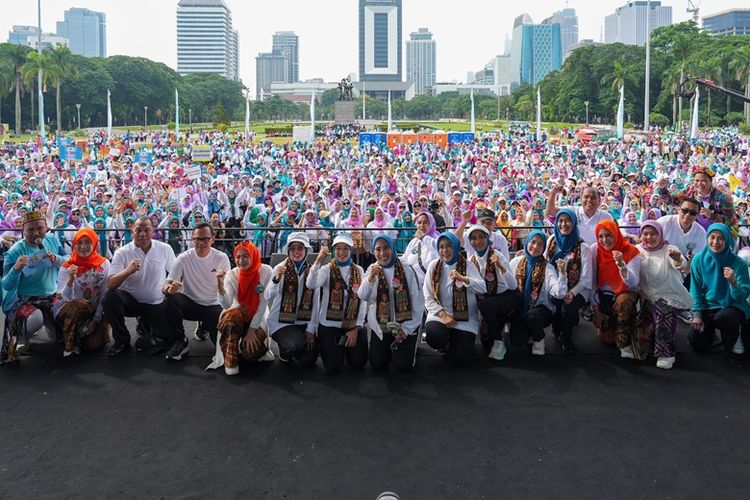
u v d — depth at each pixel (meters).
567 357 6.96
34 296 7.12
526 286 7.09
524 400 5.82
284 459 4.78
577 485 4.41
